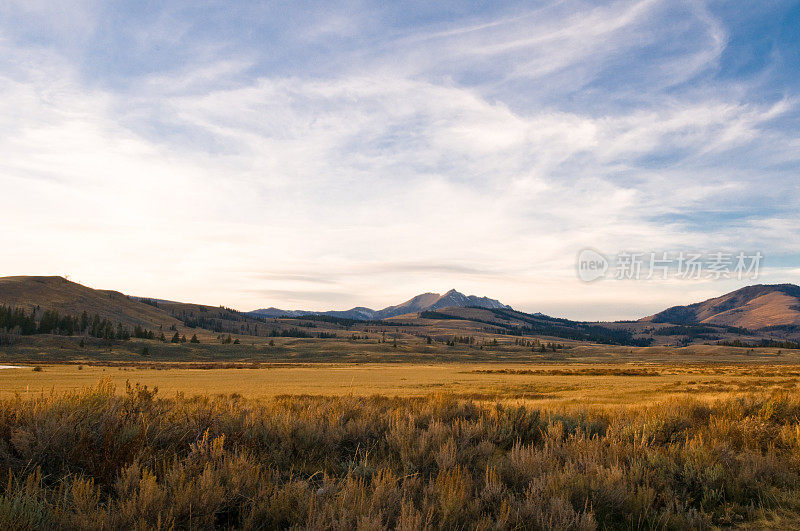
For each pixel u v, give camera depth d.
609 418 10.41
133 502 3.72
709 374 71.94
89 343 176.75
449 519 3.87
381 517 3.60
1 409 5.49
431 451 6.20
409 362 172.88
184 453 5.69
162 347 188.50
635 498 4.76
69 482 4.52
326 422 8.12
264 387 47.22
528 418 8.74
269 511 4.09
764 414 9.35
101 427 5.45
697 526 4.45
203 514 3.90
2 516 3.39
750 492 5.34
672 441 7.33
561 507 4.11
